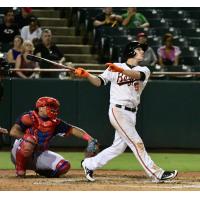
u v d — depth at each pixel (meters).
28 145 29.41
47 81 41.09
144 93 41.38
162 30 53.53
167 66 45.47
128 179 29.83
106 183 28.22
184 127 41.75
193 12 57.69
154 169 28.27
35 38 47.03
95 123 41.34
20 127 29.78
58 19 56.38
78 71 28.09
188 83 41.62
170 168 35.09
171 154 41.31
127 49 28.73
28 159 29.88
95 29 52.66
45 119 29.55
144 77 28.03
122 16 53.78
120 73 28.30
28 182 28.30
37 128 29.52
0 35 49.66
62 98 41.16
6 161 36.78
